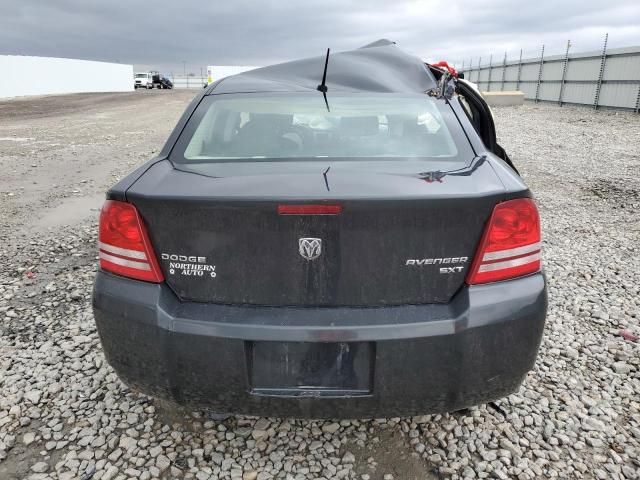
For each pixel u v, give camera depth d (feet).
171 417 8.07
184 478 6.93
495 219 6.02
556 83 85.40
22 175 27.50
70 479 6.86
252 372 6.12
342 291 5.99
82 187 24.73
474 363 6.07
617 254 15.70
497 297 6.07
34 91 125.59
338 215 5.75
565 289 13.05
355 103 8.64
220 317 6.01
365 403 6.11
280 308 6.05
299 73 9.98
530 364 6.43
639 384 9.05
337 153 7.53
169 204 5.93
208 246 5.99
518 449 7.45
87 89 159.94
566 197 23.40
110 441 7.55
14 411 8.14
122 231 6.23
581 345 10.36
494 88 114.11
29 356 9.79
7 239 16.84
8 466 7.07
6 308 11.76
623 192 23.95
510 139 44.47
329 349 6.02
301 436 7.70
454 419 8.05
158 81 213.05
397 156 7.41
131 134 47.09
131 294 6.23
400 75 9.92
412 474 7.02
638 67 63.82
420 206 5.76
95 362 9.56
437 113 8.39
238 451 7.41
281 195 5.80
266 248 5.91
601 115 64.03
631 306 12.09
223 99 8.85
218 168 7.02
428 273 5.99
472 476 6.98
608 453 7.41
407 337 5.87
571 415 8.21
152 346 6.17
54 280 13.44
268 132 7.99
